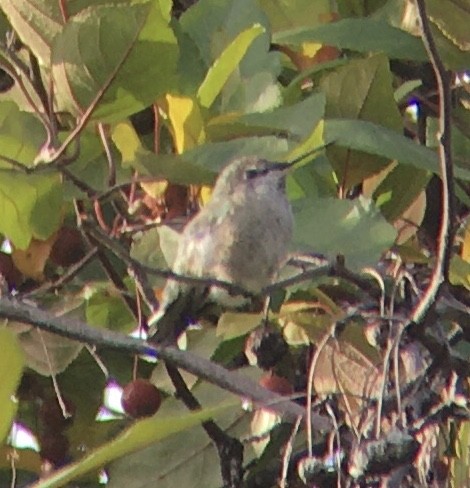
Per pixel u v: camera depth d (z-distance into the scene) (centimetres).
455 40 809
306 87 881
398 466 609
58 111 764
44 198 741
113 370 881
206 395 805
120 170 793
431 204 869
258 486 783
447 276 639
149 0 721
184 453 812
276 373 778
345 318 662
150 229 791
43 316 690
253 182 785
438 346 664
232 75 800
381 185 809
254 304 782
